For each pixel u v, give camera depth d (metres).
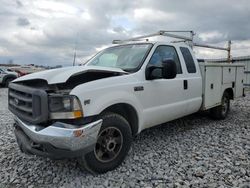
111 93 3.74
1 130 6.30
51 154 3.32
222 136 5.51
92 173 3.72
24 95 3.70
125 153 3.98
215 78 6.33
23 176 3.82
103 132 3.72
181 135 5.58
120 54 4.95
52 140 3.23
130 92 4.04
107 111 3.83
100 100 3.58
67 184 3.53
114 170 3.87
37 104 3.39
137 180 3.57
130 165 4.03
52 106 3.34
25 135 3.77
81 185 3.48
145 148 4.77
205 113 7.37
